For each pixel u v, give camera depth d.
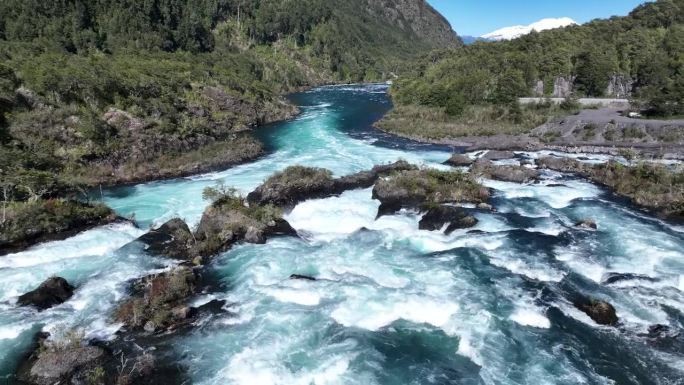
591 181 50.50
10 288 29.16
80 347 22.53
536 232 36.59
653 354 22.38
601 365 21.72
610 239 35.03
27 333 24.53
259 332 24.41
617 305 26.41
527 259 31.98
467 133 75.56
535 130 75.25
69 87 63.19
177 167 55.88
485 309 26.22
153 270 31.22
